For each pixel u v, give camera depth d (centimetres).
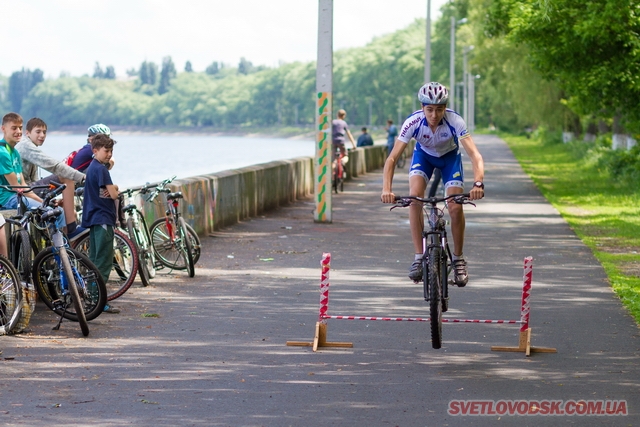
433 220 1736
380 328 1983
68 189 2316
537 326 2009
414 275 1764
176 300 2289
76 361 1661
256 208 4431
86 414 1335
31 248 2167
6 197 2227
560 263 2980
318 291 2434
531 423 1313
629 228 3975
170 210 2672
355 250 3256
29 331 1916
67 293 1972
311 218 4341
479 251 3256
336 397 1441
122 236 2297
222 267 2838
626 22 5169
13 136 2223
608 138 10212
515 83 10362
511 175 7994
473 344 1838
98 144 2181
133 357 1695
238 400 1418
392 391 1478
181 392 1460
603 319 2086
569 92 6328
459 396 1452
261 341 1841
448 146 1775
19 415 1327
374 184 6775
